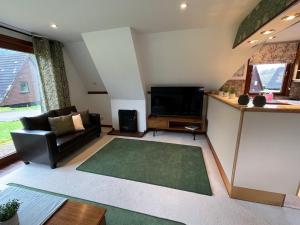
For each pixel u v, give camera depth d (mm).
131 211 1662
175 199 1832
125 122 4207
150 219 1562
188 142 3520
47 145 2369
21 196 1315
